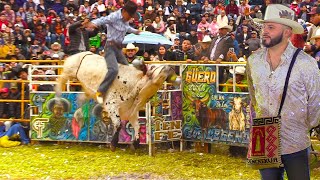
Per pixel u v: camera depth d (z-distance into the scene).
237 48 15.64
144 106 11.48
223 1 24.41
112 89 11.02
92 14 21.42
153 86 10.72
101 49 17.62
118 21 10.78
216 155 11.59
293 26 5.24
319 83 5.19
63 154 11.75
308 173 5.30
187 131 12.00
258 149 5.27
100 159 11.18
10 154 11.77
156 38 16.77
